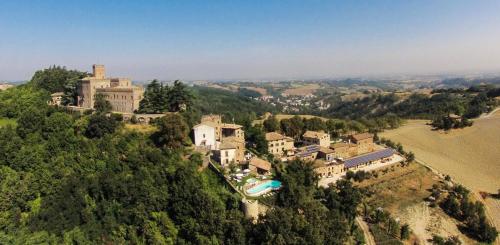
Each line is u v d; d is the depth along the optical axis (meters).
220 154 134.75
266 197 116.75
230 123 181.62
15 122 149.75
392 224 116.94
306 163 140.62
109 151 130.38
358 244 110.19
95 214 112.44
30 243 98.25
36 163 120.94
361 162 160.38
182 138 138.75
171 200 111.88
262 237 97.81
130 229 106.31
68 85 194.50
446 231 124.25
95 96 183.00
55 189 116.31
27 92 178.62
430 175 163.50
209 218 102.75
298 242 96.44
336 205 119.69
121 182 116.50
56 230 106.31
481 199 153.88
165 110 170.62
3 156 119.00
